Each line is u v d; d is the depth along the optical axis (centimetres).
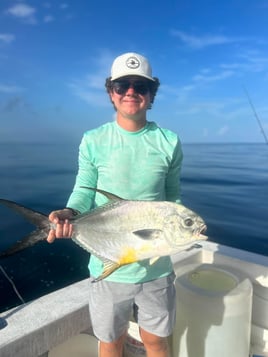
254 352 269
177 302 239
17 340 189
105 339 208
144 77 196
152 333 210
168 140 210
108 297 203
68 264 608
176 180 221
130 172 202
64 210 177
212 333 225
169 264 213
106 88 221
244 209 1138
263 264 276
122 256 175
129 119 202
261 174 1986
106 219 177
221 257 297
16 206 168
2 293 506
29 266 597
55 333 210
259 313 279
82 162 215
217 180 1748
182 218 169
